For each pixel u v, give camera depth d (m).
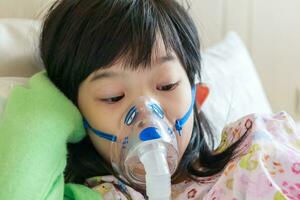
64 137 0.88
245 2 1.59
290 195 0.83
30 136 0.84
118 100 0.88
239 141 0.96
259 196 0.82
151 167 0.80
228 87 1.30
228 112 1.25
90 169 0.96
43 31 0.97
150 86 0.88
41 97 0.90
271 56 1.68
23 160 0.81
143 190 0.91
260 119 1.00
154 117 0.85
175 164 0.87
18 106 0.89
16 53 1.09
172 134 0.87
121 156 0.88
